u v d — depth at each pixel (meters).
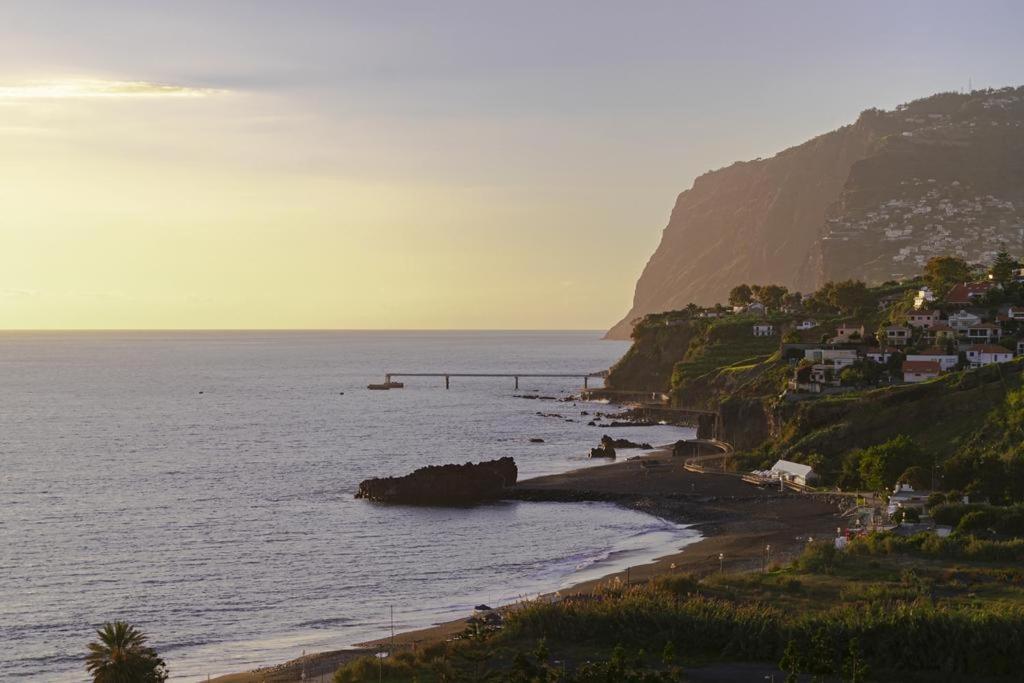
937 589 111.12
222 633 114.94
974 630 94.19
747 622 99.38
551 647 100.31
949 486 163.12
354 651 106.19
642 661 94.69
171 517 176.50
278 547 153.75
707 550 143.12
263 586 133.00
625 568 135.75
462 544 154.38
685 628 100.19
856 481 179.38
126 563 144.75
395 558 146.38
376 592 129.75
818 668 90.00
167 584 134.25
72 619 120.44
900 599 106.56
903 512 146.88
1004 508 142.50
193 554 149.75
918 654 94.06
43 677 103.38
